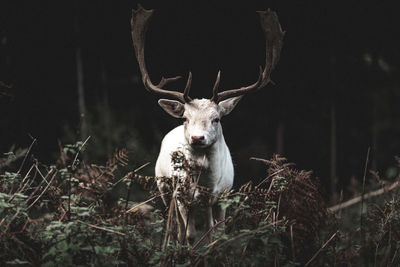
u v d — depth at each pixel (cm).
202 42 1374
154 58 1402
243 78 1417
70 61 1393
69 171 436
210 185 596
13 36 1163
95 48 1434
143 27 637
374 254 476
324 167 1580
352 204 686
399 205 497
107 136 1095
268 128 1581
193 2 1341
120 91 1509
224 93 608
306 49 1443
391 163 1580
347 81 1531
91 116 1155
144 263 421
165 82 625
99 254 409
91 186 446
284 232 448
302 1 1362
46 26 1316
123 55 1474
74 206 451
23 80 1191
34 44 1283
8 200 426
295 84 1502
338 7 1382
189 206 456
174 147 647
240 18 1354
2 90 985
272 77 1484
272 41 627
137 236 435
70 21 1369
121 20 1423
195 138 555
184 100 595
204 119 572
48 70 1332
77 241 406
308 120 1578
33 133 1226
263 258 421
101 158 1032
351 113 1583
